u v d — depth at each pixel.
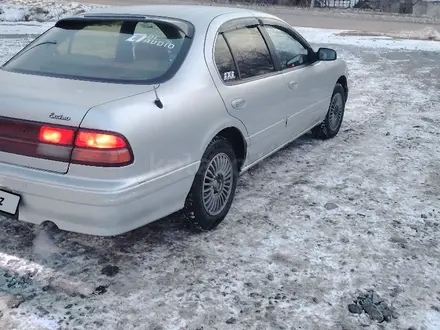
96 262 3.59
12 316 3.00
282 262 3.65
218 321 3.04
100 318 3.02
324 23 23.41
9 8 19.31
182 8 4.46
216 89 3.90
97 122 3.03
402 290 3.38
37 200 3.15
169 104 3.42
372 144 6.26
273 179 5.12
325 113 6.07
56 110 3.09
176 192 3.54
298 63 5.32
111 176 3.05
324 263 3.66
